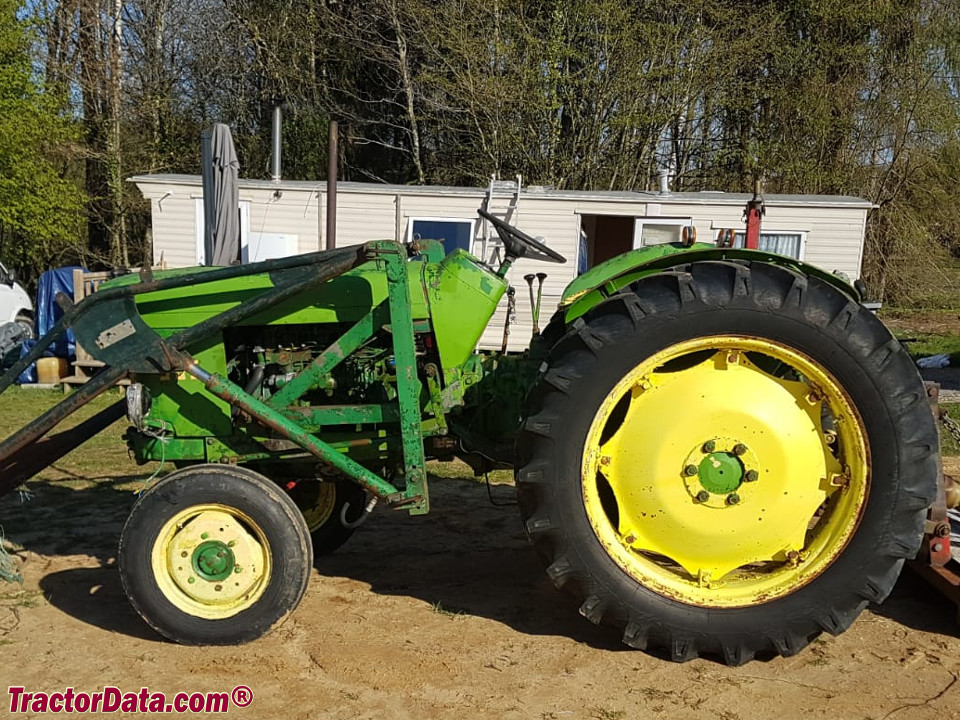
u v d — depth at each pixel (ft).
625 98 58.39
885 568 9.61
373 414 11.14
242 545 10.15
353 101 67.36
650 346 9.58
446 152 65.31
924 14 58.23
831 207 39.24
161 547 10.22
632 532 10.13
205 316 11.50
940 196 59.31
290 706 9.00
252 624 10.15
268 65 66.64
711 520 9.93
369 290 11.37
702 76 57.72
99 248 65.92
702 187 63.16
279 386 11.62
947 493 11.37
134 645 10.50
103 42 63.67
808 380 9.95
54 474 19.81
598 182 60.54
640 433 10.00
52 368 33.88
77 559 13.85
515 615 11.43
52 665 9.96
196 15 66.74
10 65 47.14
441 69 59.67
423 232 40.45
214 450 11.55
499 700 9.10
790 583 9.75
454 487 18.56
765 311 9.51
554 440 9.67
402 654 10.18
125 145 63.98
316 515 13.80
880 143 60.39
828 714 8.83
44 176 49.42
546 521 9.71
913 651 10.28
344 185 40.73
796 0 58.65
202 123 67.56
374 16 62.23
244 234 41.04
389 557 13.96
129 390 10.84
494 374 12.01
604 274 10.74
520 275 40.24
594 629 10.95
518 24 56.80
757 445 9.82
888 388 9.43
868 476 9.56
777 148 60.18
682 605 9.77
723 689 9.36
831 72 60.34
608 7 56.18
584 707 8.96
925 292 62.08
